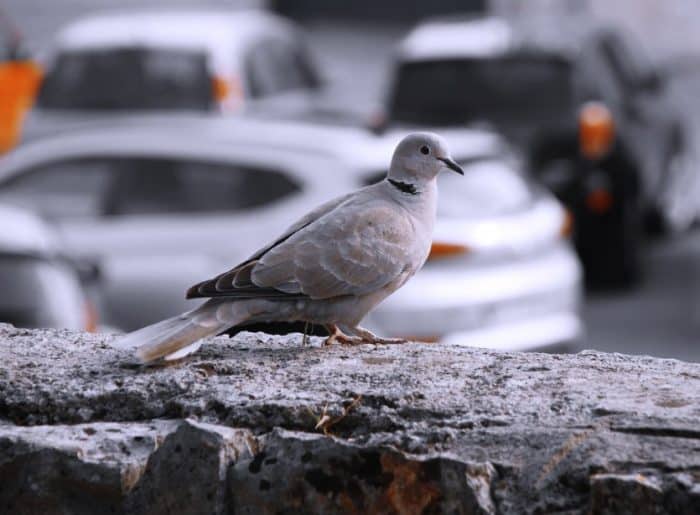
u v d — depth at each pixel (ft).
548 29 68.13
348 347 18.79
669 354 51.19
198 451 15.37
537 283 44.16
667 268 70.23
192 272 44.09
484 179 44.93
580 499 14.11
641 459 14.19
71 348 18.86
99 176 46.98
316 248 18.29
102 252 45.09
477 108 63.52
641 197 66.90
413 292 41.27
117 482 15.37
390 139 47.21
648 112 71.31
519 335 43.21
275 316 18.31
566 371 17.12
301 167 44.86
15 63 65.51
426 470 14.48
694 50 108.27
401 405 15.87
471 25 69.67
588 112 62.95
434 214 20.04
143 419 16.56
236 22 68.59
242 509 15.33
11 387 17.04
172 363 17.70
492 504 14.29
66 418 16.70
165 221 45.27
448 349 18.65
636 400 15.74
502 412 15.51
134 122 50.26
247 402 16.16
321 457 14.99
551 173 62.54
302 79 72.64
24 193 47.62
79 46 66.39
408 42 68.08
